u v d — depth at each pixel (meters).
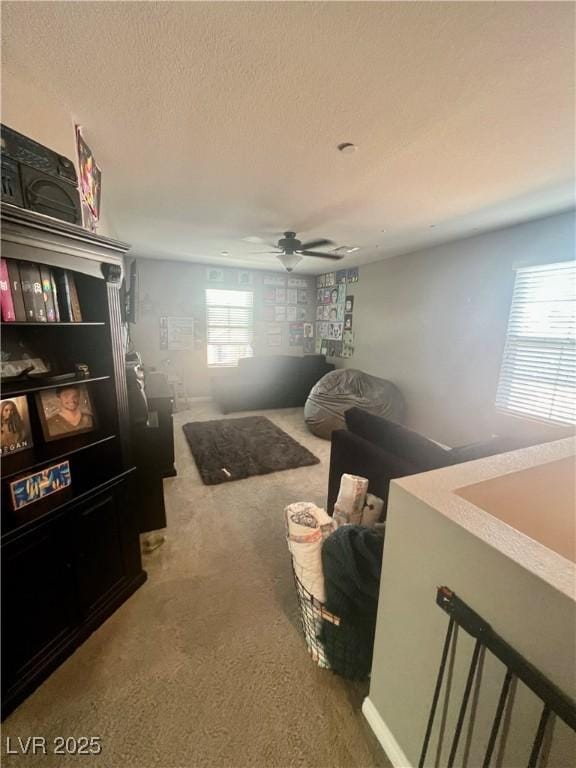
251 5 0.93
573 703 0.57
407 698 1.00
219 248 4.22
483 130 1.55
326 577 1.29
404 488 0.96
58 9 0.94
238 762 1.06
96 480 1.53
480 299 3.45
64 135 1.40
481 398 3.52
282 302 6.25
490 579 0.71
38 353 1.42
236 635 1.50
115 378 1.56
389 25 0.98
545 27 0.98
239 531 2.27
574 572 0.62
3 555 1.13
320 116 1.45
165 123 1.51
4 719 1.15
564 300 2.77
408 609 0.97
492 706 0.75
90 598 1.48
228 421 4.73
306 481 3.03
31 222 1.06
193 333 5.67
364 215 2.83
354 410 2.29
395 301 4.57
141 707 1.20
